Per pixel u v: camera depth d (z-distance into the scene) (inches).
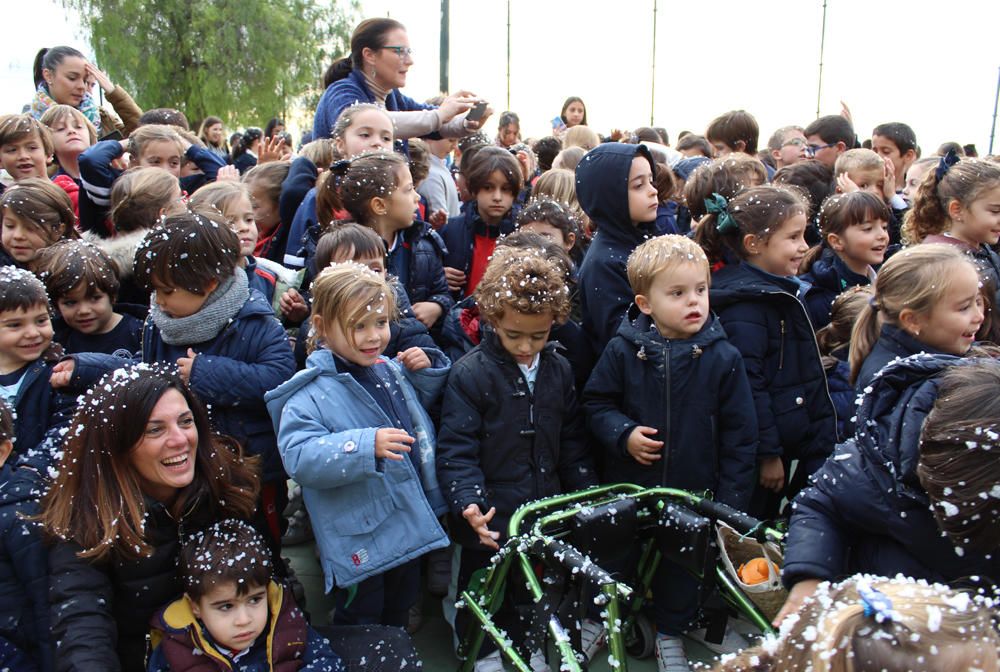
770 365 111.1
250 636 80.3
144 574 82.8
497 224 154.9
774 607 84.7
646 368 105.2
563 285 103.7
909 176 202.1
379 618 99.3
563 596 83.7
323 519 95.6
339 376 96.6
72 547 79.6
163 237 97.8
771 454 108.3
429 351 111.8
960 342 91.4
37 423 97.6
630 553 102.7
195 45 956.0
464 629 102.5
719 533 90.7
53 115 177.8
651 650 105.3
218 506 87.9
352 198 127.3
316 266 117.3
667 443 103.7
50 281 108.0
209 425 89.4
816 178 186.4
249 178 172.2
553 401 106.8
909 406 70.3
